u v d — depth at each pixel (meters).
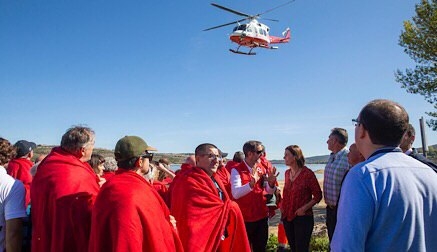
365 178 2.02
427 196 2.01
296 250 5.55
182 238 4.11
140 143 3.25
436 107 14.76
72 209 3.21
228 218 4.53
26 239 3.62
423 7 14.09
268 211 6.10
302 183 5.55
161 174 7.17
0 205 3.25
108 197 2.93
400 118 2.12
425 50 14.03
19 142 5.50
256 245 5.83
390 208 1.94
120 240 2.72
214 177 4.64
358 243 1.92
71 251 3.19
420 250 1.94
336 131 5.43
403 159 2.11
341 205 2.07
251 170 5.80
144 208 2.90
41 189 3.33
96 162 5.11
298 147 5.74
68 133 3.62
